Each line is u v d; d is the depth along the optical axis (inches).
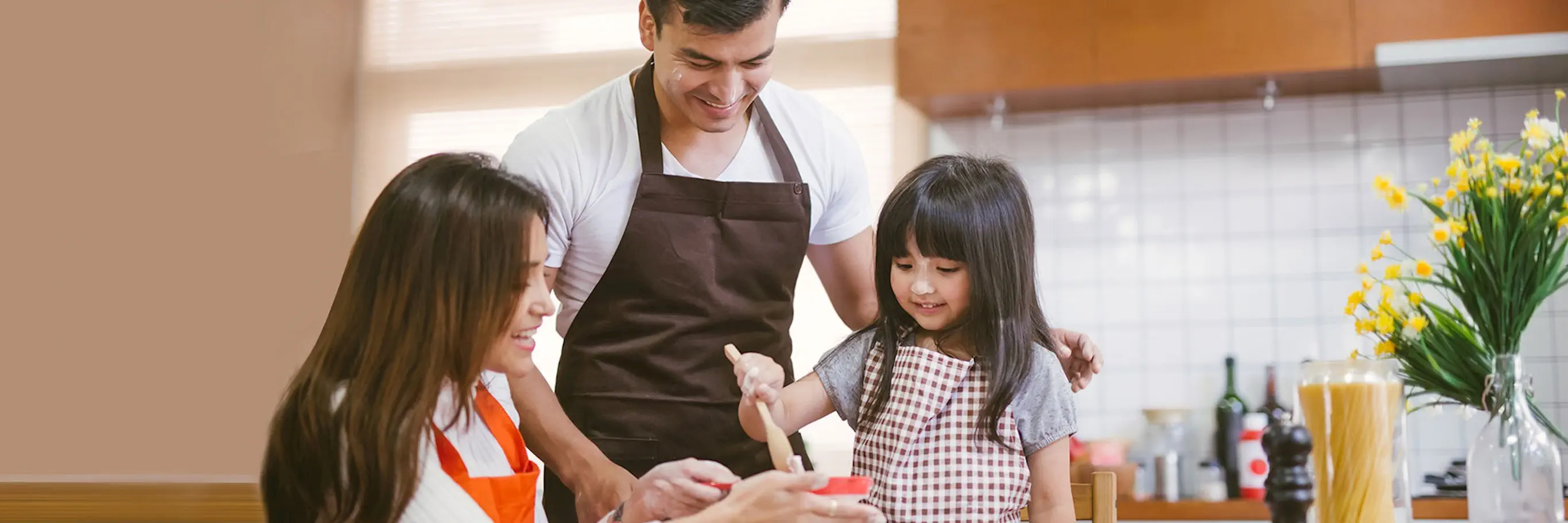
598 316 66.1
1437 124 122.8
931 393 55.4
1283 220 126.6
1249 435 112.3
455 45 152.3
